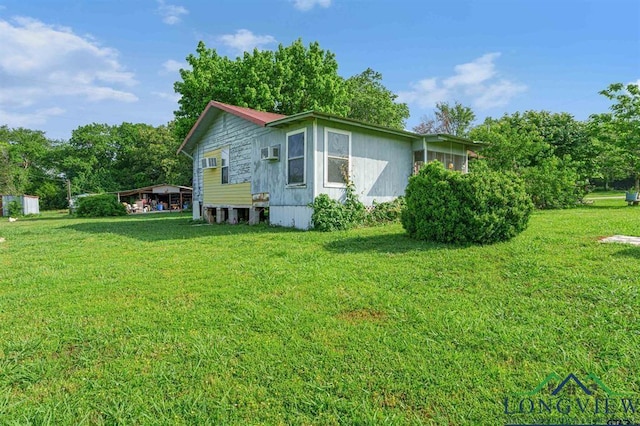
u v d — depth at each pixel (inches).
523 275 145.6
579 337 93.2
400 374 79.4
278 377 79.6
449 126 1347.2
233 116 479.5
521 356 85.7
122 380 79.7
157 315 117.3
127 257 223.0
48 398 73.5
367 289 137.7
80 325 110.0
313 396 72.7
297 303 125.2
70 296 140.3
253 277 161.5
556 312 109.5
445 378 77.5
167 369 83.7
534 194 526.3
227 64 776.3
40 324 111.6
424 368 81.3
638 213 395.2
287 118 344.5
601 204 629.3
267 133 410.9
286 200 379.9
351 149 376.2
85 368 85.4
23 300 135.9
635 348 86.4
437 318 108.2
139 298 136.1
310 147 344.8
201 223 530.9
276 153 391.5
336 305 122.3
